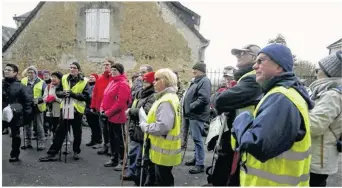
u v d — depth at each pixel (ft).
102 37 40.98
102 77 21.53
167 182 12.35
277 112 6.52
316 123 9.34
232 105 10.00
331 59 10.00
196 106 17.78
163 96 12.25
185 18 43.09
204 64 18.42
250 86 9.89
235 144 8.64
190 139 28.76
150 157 12.57
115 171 18.42
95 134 24.29
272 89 7.06
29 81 23.99
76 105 20.24
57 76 20.97
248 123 7.05
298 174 6.82
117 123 18.19
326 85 9.91
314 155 9.80
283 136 6.43
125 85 18.13
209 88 17.95
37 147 22.91
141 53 40.68
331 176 18.84
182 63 40.70
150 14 40.52
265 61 7.24
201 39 40.57
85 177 17.31
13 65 18.97
